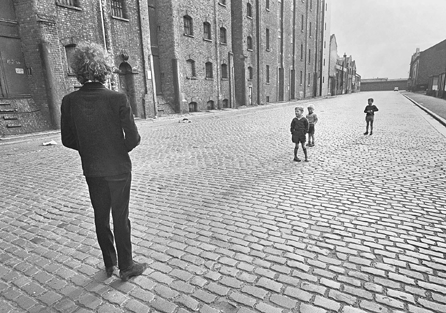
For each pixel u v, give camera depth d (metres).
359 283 2.75
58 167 7.78
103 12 16.38
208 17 24.97
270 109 27.62
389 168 6.73
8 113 13.19
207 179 6.28
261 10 33.28
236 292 2.68
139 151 9.53
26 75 14.09
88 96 2.56
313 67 54.62
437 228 3.81
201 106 25.19
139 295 2.68
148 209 4.71
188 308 2.49
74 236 3.91
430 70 65.19
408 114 19.25
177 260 3.23
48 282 2.93
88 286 2.85
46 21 13.60
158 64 22.30
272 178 6.21
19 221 4.43
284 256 3.24
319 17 54.22
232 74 29.02
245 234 3.78
